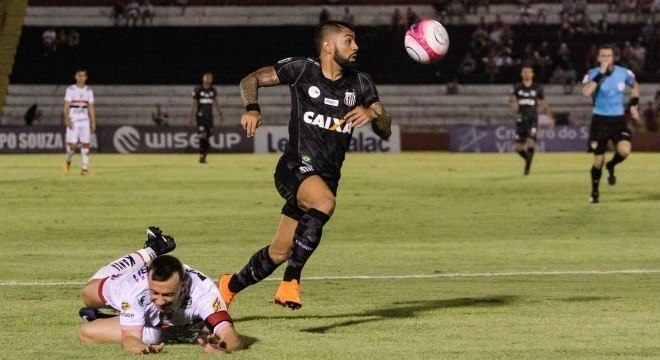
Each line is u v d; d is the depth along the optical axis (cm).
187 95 8900
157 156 7062
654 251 2395
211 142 7612
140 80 8906
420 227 2905
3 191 3997
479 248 2453
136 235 2691
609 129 3553
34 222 2989
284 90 8906
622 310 1578
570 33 9062
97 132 7581
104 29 9031
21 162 6112
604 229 2855
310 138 1390
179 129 7606
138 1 9156
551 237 2677
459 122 8850
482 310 1580
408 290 1800
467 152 7862
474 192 4038
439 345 1296
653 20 9206
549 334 1377
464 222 3028
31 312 1536
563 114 8400
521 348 1280
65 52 8919
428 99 8900
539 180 4659
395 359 1209
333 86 1391
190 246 2478
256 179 4675
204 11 9231
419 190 4122
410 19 9062
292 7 9300
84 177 4744
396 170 5375
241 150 7656
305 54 9050
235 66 8994
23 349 1246
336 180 1411
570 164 6038
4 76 8750
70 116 4878
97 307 1276
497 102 8894
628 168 5591
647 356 1236
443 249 2431
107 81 8888
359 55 9012
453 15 9200
